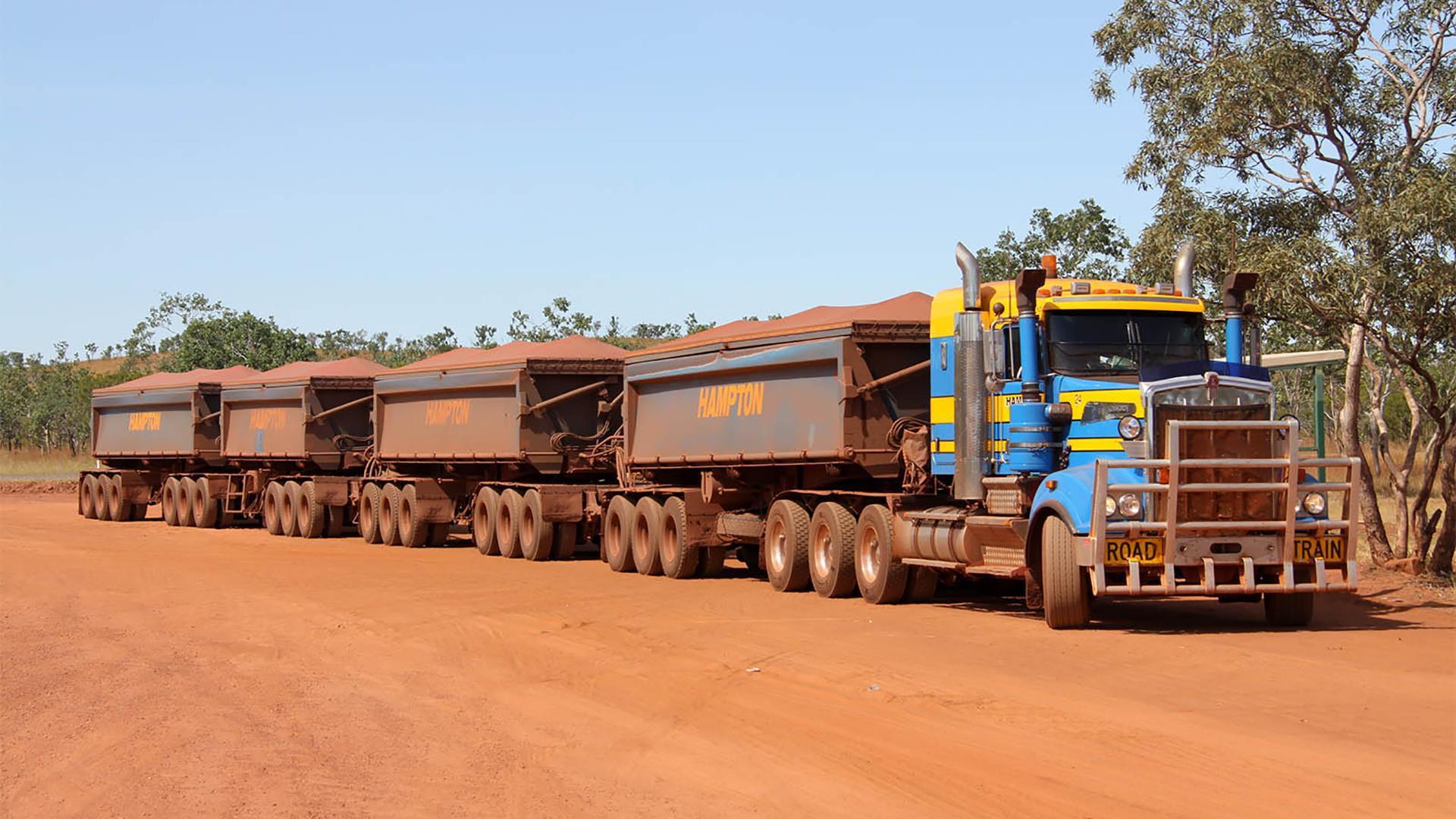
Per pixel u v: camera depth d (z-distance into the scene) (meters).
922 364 16.53
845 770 8.23
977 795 7.61
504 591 18.50
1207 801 7.36
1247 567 13.00
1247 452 13.16
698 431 20.06
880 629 14.02
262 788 8.17
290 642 14.09
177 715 10.38
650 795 7.82
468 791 8.01
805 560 17.91
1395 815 7.05
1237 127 17.67
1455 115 17.69
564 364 24.16
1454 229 16.05
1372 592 17.06
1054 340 14.20
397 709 10.49
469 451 25.81
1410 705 9.73
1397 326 17.39
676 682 11.22
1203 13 18.53
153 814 7.68
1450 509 17.91
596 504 23.61
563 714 10.16
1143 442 13.18
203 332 65.06
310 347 68.69
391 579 20.36
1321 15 18.05
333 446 31.55
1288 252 16.66
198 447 35.41
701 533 20.19
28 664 12.88
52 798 8.12
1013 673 11.21
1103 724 9.21
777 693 10.62
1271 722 9.21
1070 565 13.29
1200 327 14.59
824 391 17.08
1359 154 18.39
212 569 22.14
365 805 7.75
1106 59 19.30
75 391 84.06
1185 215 18.23
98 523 36.84
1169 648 12.28
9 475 63.50
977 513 15.01
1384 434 19.77
